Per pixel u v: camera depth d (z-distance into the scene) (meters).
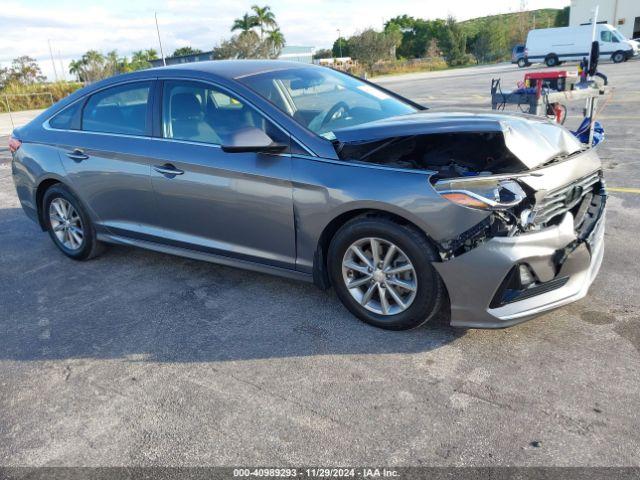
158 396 2.82
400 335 3.23
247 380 2.90
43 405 2.82
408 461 2.26
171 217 3.98
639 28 47.44
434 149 3.60
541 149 3.13
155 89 4.00
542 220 2.87
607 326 3.17
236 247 3.72
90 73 45.09
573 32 33.38
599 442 2.29
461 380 2.77
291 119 3.40
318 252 3.36
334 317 3.51
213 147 3.65
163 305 3.86
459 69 47.94
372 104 3.98
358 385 2.79
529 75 8.60
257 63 4.13
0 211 6.84
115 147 4.14
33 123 4.88
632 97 13.97
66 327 3.65
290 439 2.44
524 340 3.09
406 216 2.92
